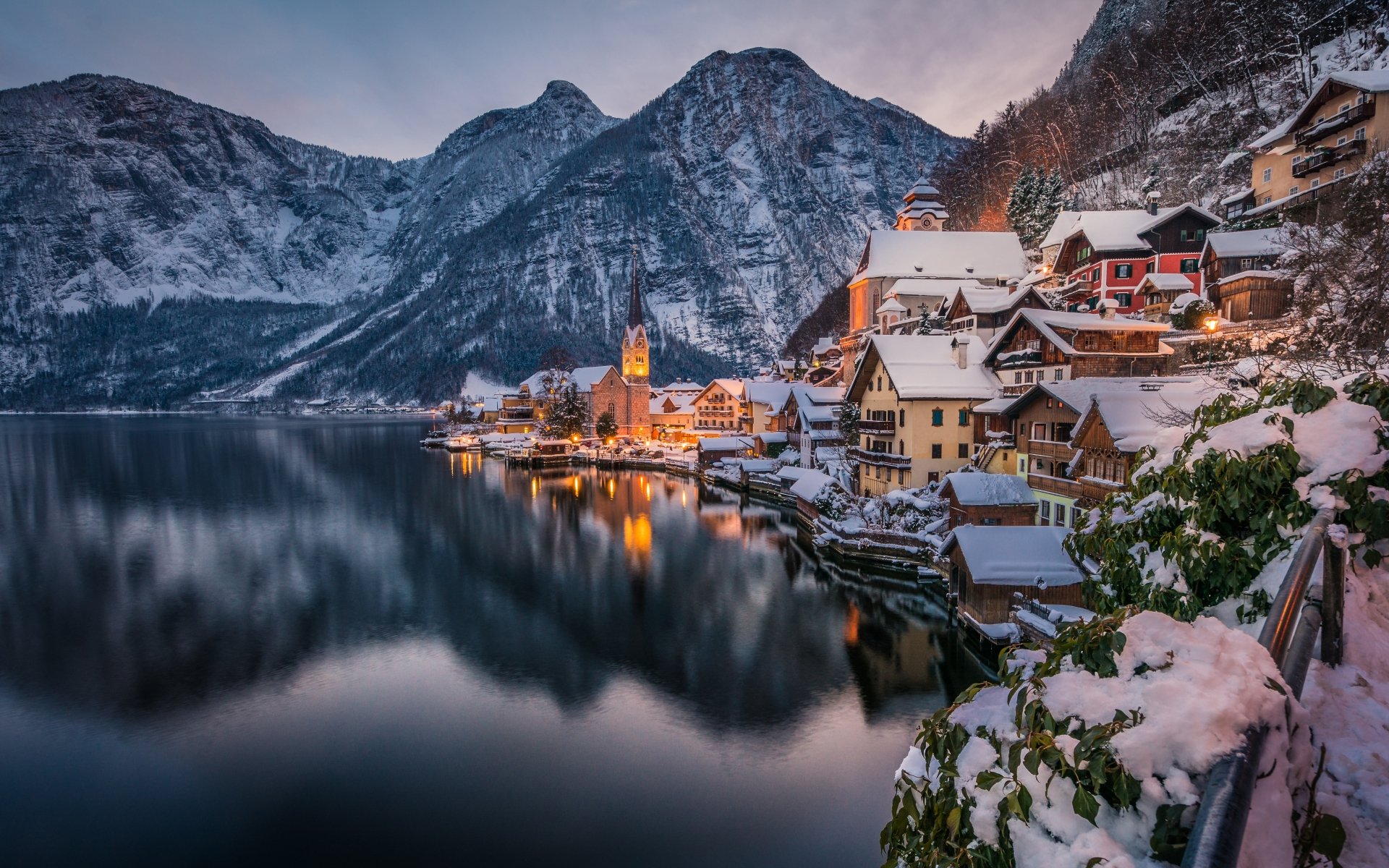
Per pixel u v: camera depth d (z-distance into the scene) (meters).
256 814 21.12
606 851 19.22
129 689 29.33
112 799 21.94
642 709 26.86
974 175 143.25
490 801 21.44
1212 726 3.36
